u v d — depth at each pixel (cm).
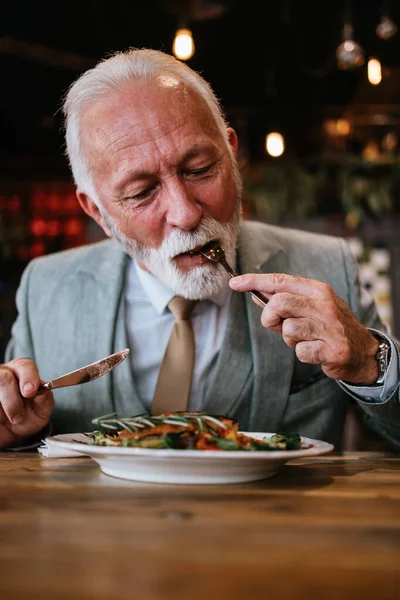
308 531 61
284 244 150
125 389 136
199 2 369
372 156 480
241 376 133
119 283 144
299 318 100
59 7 393
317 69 457
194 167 117
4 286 496
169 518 66
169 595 45
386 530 61
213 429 86
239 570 50
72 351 142
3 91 468
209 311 140
